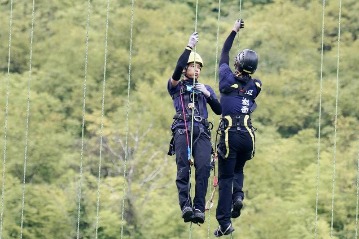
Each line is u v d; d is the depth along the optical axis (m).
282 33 109.75
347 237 91.81
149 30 110.44
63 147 99.50
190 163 29.00
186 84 29.64
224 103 30.00
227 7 115.50
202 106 29.58
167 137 99.06
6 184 94.00
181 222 92.38
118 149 99.19
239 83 30.00
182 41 109.06
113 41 110.81
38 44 111.19
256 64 30.02
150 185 96.19
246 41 109.19
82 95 106.06
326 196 92.69
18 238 93.00
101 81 107.19
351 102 103.00
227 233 30.58
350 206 93.25
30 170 97.31
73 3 116.00
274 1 117.44
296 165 97.50
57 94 106.50
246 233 92.69
